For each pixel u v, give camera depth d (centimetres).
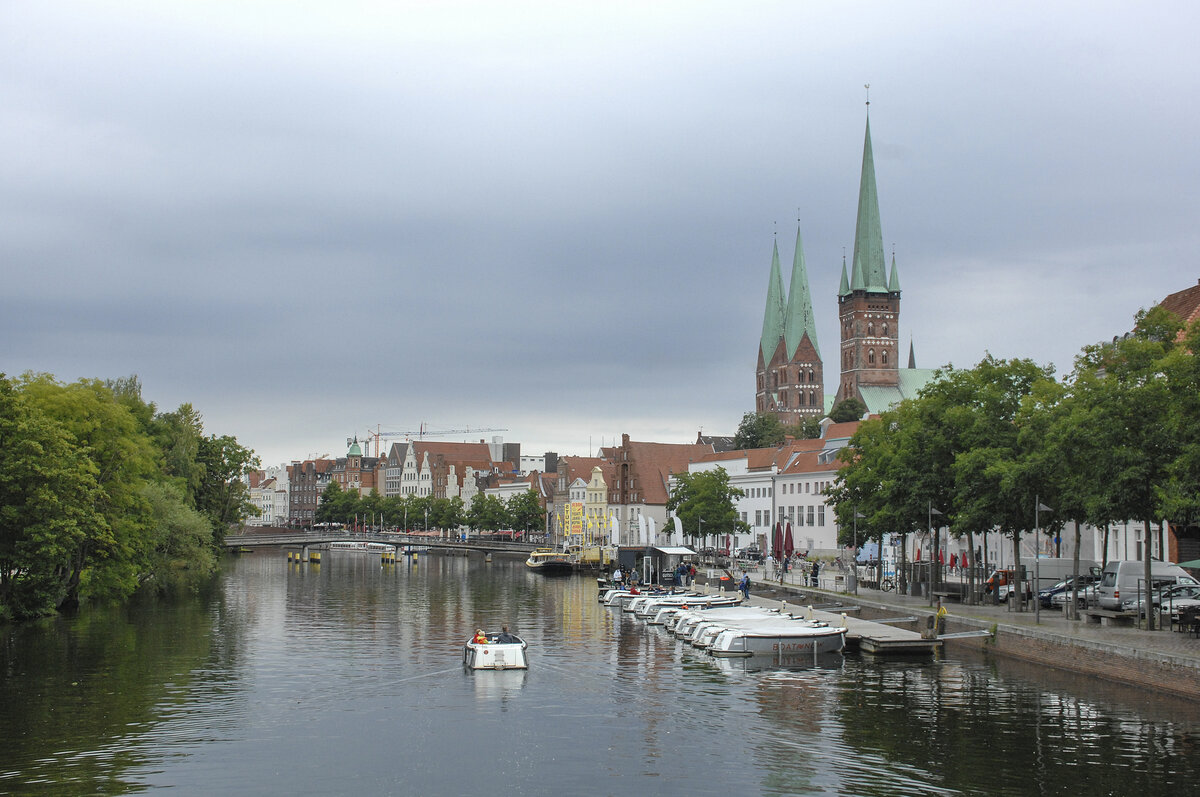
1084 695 5353
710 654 7281
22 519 8156
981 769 4206
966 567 9712
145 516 10106
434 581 15138
